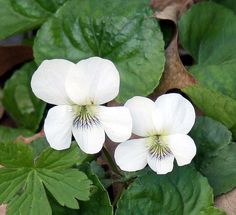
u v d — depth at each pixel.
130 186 0.16
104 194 0.16
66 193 0.15
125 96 0.18
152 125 0.15
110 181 0.17
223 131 0.16
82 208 0.16
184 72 0.18
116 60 0.18
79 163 0.16
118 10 0.18
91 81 0.14
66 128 0.15
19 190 0.16
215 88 0.18
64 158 0.15
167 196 0.16
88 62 0.14
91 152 0.15
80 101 0.15
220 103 0.16
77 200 0.16
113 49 0.18
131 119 0.14
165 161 0.15
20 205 0.15
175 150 0.15
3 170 0.15
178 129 0.15
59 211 0.16
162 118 0.15
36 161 0.15
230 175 0.16
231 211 0.16
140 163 0.15
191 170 0.16
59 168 0.15
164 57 0.18
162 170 0.15
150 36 0.18
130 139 0.17
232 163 0.16
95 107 0.15
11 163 0.15
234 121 0.17
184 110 0.15
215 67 0.18
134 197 0.16
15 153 0.15
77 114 0.15
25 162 0.15
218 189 0.16
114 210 0.17
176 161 0.16
